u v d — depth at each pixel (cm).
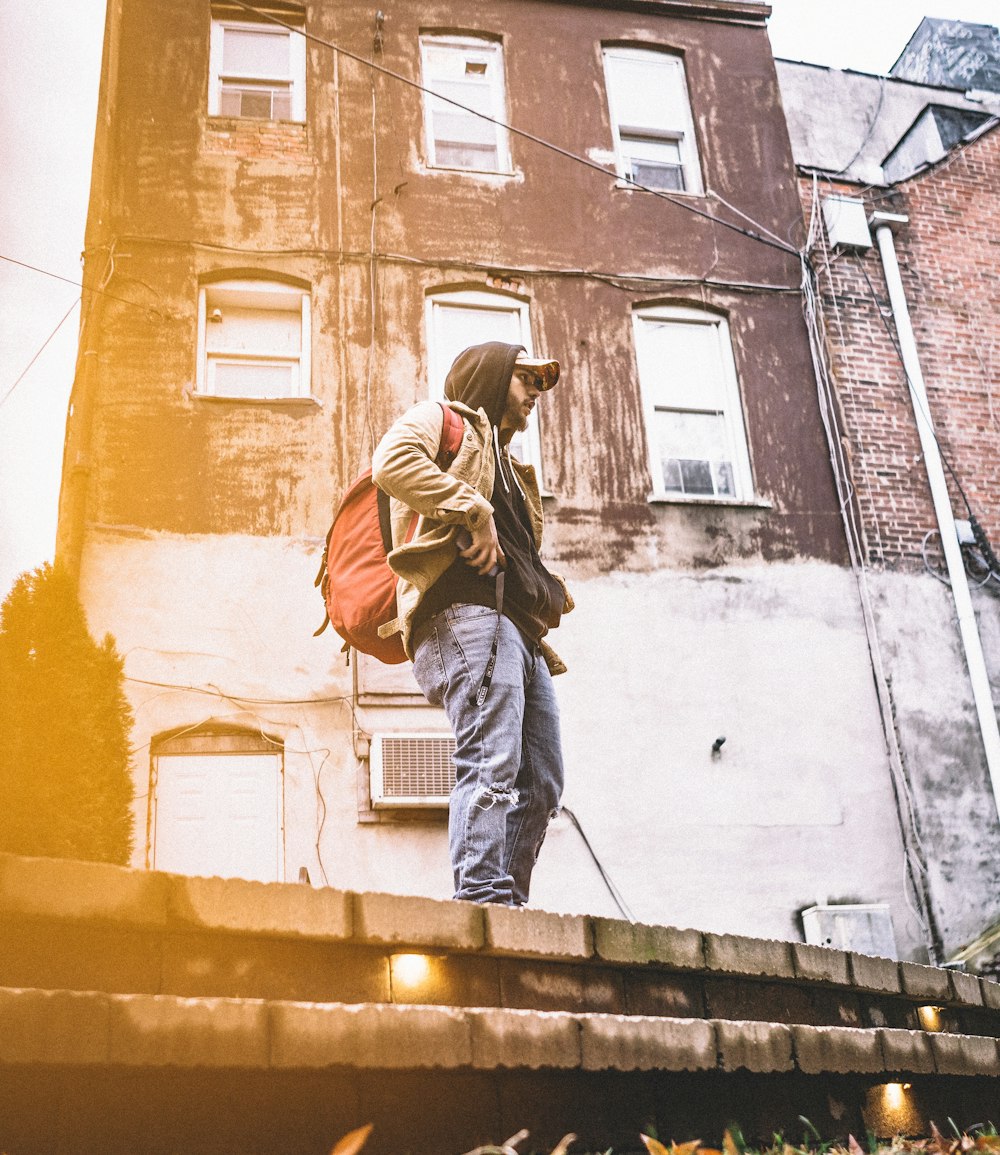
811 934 1042
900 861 1097
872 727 1140
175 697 995
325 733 1009
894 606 1197
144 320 1117
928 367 1320
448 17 1320
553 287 1231
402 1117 255
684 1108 316
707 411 1248
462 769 355
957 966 1035
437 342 1192
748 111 1377
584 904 1017
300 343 1166
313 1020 235
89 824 432
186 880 250
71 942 239
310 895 266
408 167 1238
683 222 1298
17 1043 201
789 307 1297
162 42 1230
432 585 368
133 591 1020
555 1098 286
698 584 1152
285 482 1084
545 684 391
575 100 1323
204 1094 230
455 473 380
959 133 1524
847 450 1248
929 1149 343
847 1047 362
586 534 1145
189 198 1174
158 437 1076
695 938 347
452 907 289
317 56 1262
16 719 434
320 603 1046
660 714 1095
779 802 1090
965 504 1264
